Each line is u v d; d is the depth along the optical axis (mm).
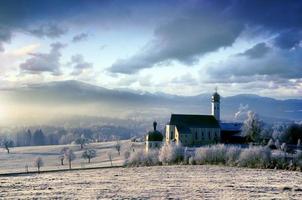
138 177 71312
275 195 45938
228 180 64812
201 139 175000
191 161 107062
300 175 76688
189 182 61312
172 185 56469
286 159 96000
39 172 118000
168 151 113375
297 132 181750
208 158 106250
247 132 178375
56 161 194750
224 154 105875
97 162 177625
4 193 48375
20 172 123812
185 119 176875
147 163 114688
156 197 43688
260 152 98000
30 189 52656
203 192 48312
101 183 60219
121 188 52562
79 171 104938
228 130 183875
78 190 50469
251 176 73125
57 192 48438
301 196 45500
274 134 182000
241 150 104625
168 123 176750
